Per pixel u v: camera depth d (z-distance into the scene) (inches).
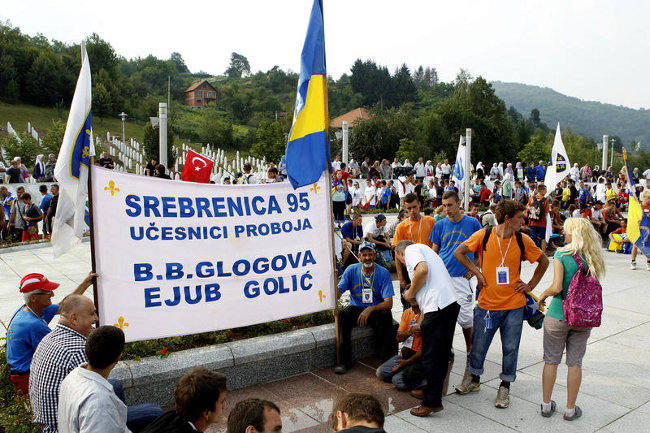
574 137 3855.8
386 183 924.0
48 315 190.4
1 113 3043.8
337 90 5698.8
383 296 236.1
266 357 216.7
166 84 5447.8
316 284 237.0
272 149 2071.9
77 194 182.9
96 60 3905.0
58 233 180.7
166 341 214.5
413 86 6028.5
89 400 113.3
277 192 230.7
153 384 190.5
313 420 187.2
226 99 4635.8
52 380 135.0
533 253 197.2
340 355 231.3
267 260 226.8
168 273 207.5
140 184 204.7
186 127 3545.8
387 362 221.8
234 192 222.7
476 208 518.6
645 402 206.5
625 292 380.8
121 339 121.2
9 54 3432.6
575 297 179.2
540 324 201.0
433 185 901.8
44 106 3454.7
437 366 189.2
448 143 2687.0
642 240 454.3
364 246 233.9
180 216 211.3
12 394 178.5
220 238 218.2
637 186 1150.3
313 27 226.8
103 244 196.4
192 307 211.6
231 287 219.5
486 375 232.7
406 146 2226.9
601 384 223.8
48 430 135.7
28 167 1524.4
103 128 3201.3
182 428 109.3
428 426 185.0
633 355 257.9
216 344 214.7
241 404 106.7
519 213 193.5
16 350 172.2
